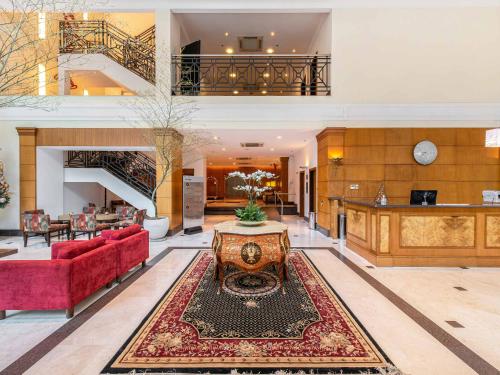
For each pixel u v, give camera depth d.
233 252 3.43
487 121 6.64
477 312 2.81
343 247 5.64
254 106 6.75
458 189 6.66
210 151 10.92
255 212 3.90
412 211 4.30
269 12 6.80
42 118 6.79
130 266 3.88
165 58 6.68
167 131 6.68
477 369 1.95
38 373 1.90
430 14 6.57
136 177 8.21
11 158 6.83
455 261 4.28
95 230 6.01
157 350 2.18
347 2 6.53
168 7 6.63
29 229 5.75
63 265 2.65
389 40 6.61
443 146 6.69
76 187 8.54
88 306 2.95
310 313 2.79
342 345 2.24
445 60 6.61
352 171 6.73
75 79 8.69
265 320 2.65
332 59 6.68
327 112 6.71
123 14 9.05
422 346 2.23
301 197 10.66
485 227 4.27
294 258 4.81
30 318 2.70
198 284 3.58
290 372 1.93
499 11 6.52
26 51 3.90
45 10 4.46
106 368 1.96
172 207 6.88
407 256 4.31
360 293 3.29
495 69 6.60
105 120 6.79
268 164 17.09
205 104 6.75
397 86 6.65
